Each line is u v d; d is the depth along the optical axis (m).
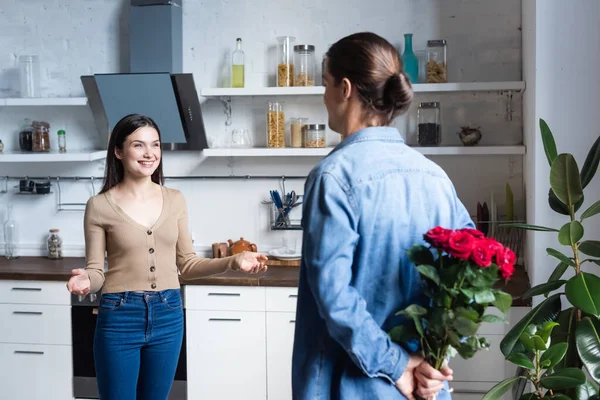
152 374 3.06
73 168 4.48
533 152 3.47
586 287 2.54
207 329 3.85
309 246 1.56
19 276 3.91
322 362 1.66
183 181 4.39
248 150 4.05
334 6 4.21
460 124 4.17
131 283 2.98
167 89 3.99
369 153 1.62
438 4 4.13
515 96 4.11
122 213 3.00
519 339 2.78
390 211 1.60
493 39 4.11
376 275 1.62
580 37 3.30
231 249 4.24
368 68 1.61
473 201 4.21
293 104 4.29
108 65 4.38
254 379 3.84
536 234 3.40
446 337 1.57
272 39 4.26
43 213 4.50
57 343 3.93
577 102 3.32
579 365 2.78
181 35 4.22
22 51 4.44
